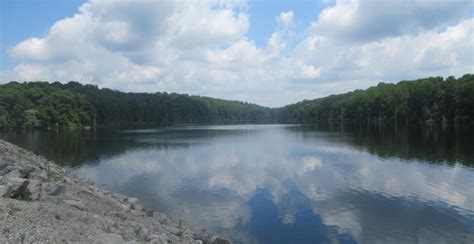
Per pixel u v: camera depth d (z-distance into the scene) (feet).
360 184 94.43
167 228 53.57
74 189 60.03
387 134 261.24
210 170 120.26
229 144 214.90
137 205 63.77
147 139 257.14
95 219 41.98
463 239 57.06
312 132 326.85
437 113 374.02
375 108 459.32
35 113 364.99
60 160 143.33
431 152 150.10
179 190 90.43
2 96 365.81
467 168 112.98
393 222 64.90
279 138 260.42
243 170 119.65
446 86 374.22
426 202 76.95
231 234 59.47
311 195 84.38
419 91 401.29
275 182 99.50
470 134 228.84
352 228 62.28
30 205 40.29
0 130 357.00
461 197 80.48
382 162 128.77
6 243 29.30
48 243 30.94
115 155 159.53
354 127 399.03
